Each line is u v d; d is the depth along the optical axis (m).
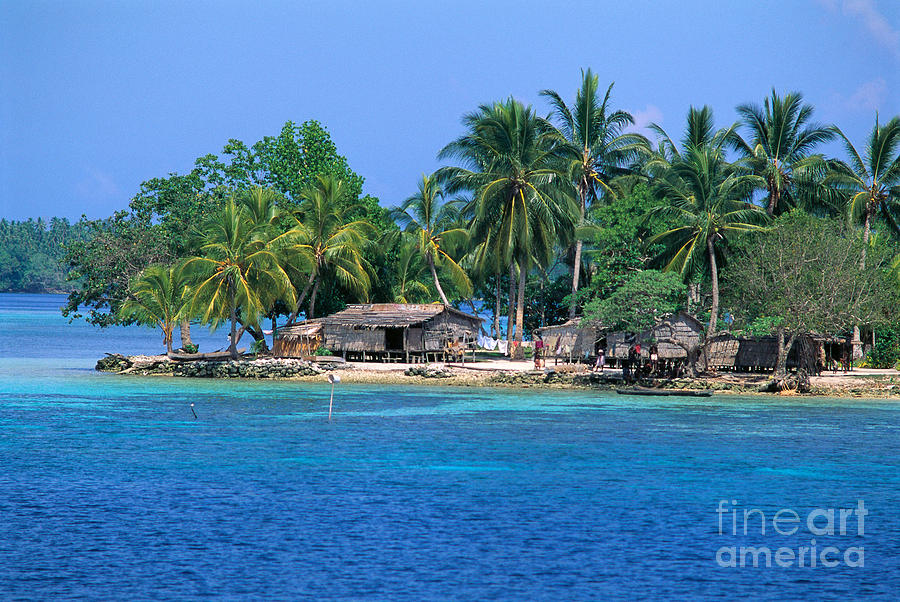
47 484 45.81
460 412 75.06
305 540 36.34
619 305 89.50
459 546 35.88
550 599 30.36
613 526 39.19
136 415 71.56
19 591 30.31
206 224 106.62
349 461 53.09
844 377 96.12
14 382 95.44
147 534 36.94
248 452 55.72
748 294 92.31
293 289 107.88
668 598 30.66
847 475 50.38
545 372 94.12
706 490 46.34
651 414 74.56
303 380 98.12
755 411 76.94
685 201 94.31
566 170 111.00
